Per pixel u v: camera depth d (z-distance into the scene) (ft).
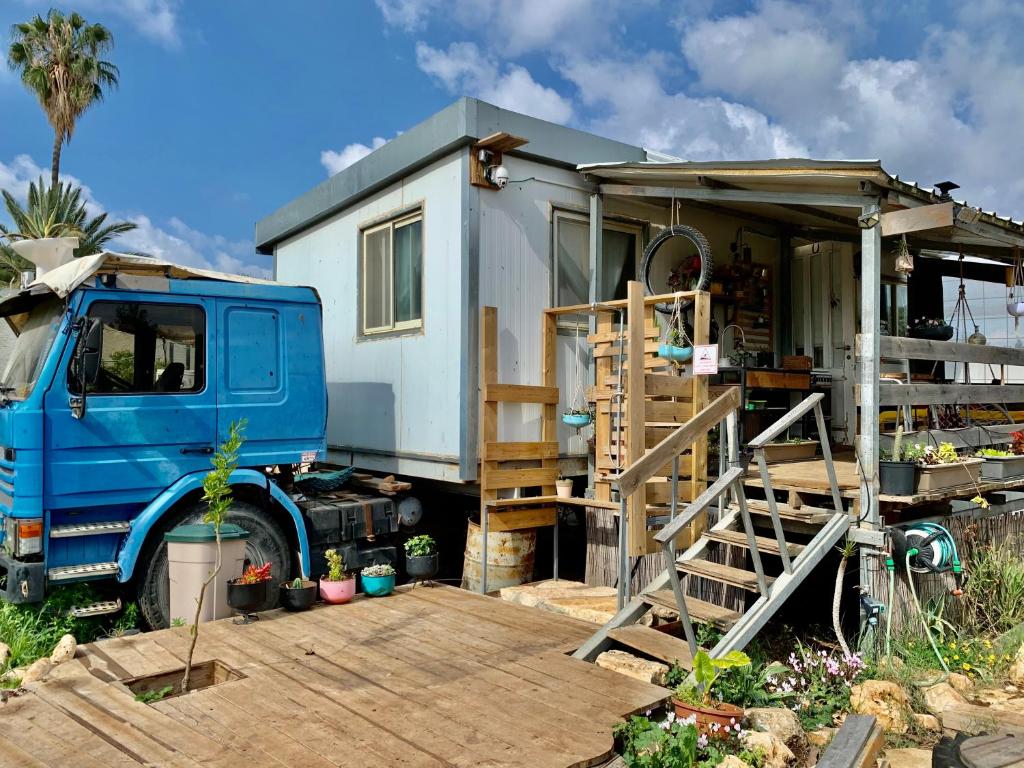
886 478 15.90
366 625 15.78
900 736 12.23
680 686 12.09
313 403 18.62
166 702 11.69
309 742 10.31
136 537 15.79
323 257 27.32
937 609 16.72
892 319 29.58
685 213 24.99
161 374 16.53
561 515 21.61
